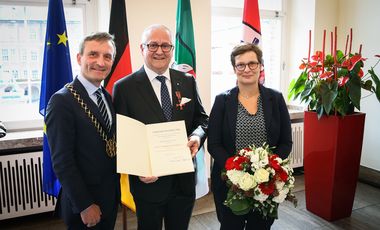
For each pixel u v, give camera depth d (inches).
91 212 50.1
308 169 108.1
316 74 100.3
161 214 61.8
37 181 102.3
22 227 102.4
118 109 59.6
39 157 101.7
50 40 83.7
